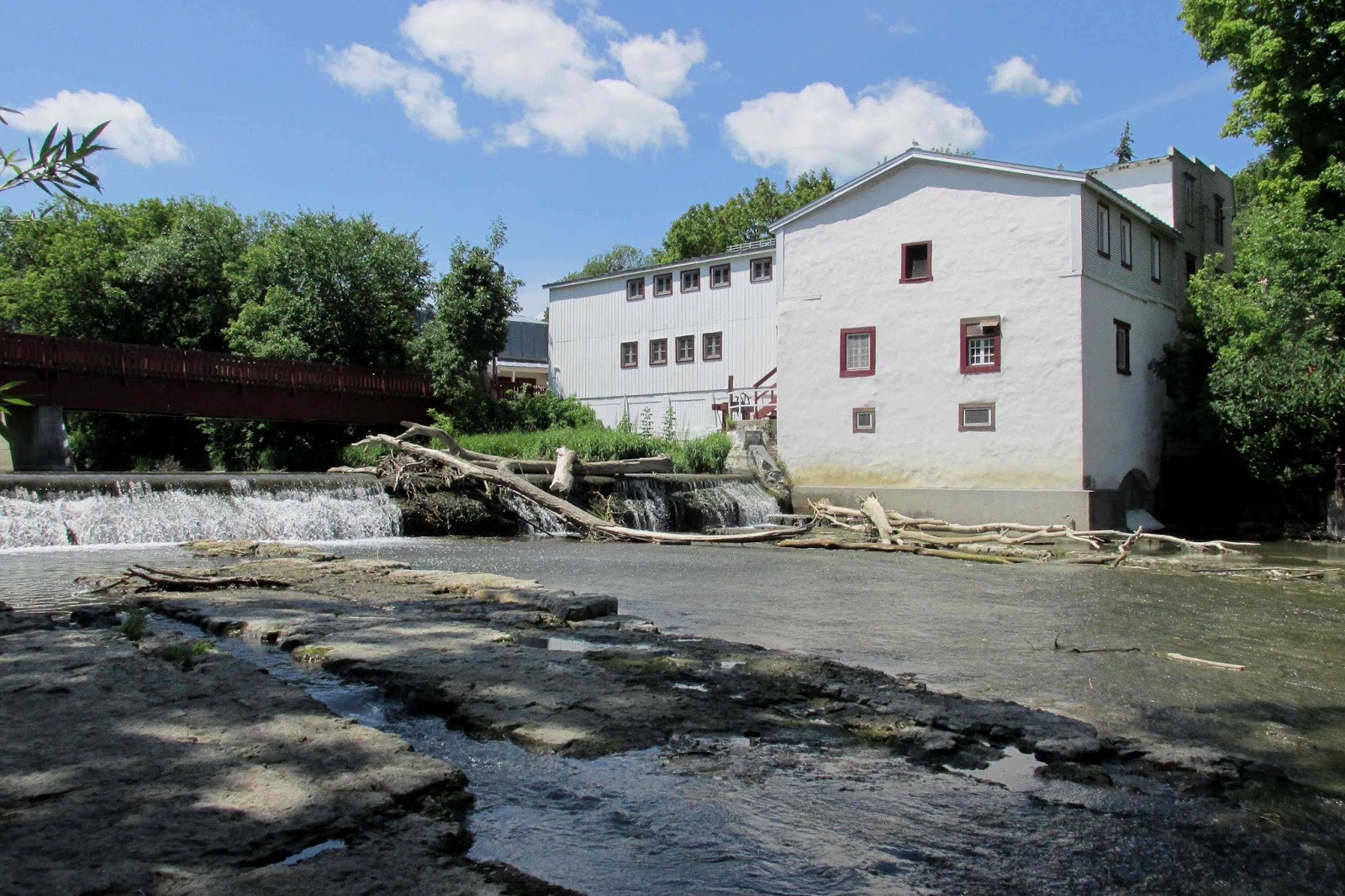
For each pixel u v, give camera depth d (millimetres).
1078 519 21969
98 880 2729
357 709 5230
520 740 4625
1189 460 26453
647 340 37156
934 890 3219
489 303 35281
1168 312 27891
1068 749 4746
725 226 63906
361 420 34375
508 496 21797
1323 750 5074
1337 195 24219
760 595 11297
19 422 26828
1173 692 6371
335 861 2982
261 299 40625
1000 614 10008
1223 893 3273
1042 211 22953
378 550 16734
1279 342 23109
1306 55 24359
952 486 24125
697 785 4129
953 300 24203
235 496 18234
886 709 5406
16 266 43562
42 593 9789
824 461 26266
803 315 26734
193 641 6602
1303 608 10789
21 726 4316
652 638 7621
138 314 42625
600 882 3154
